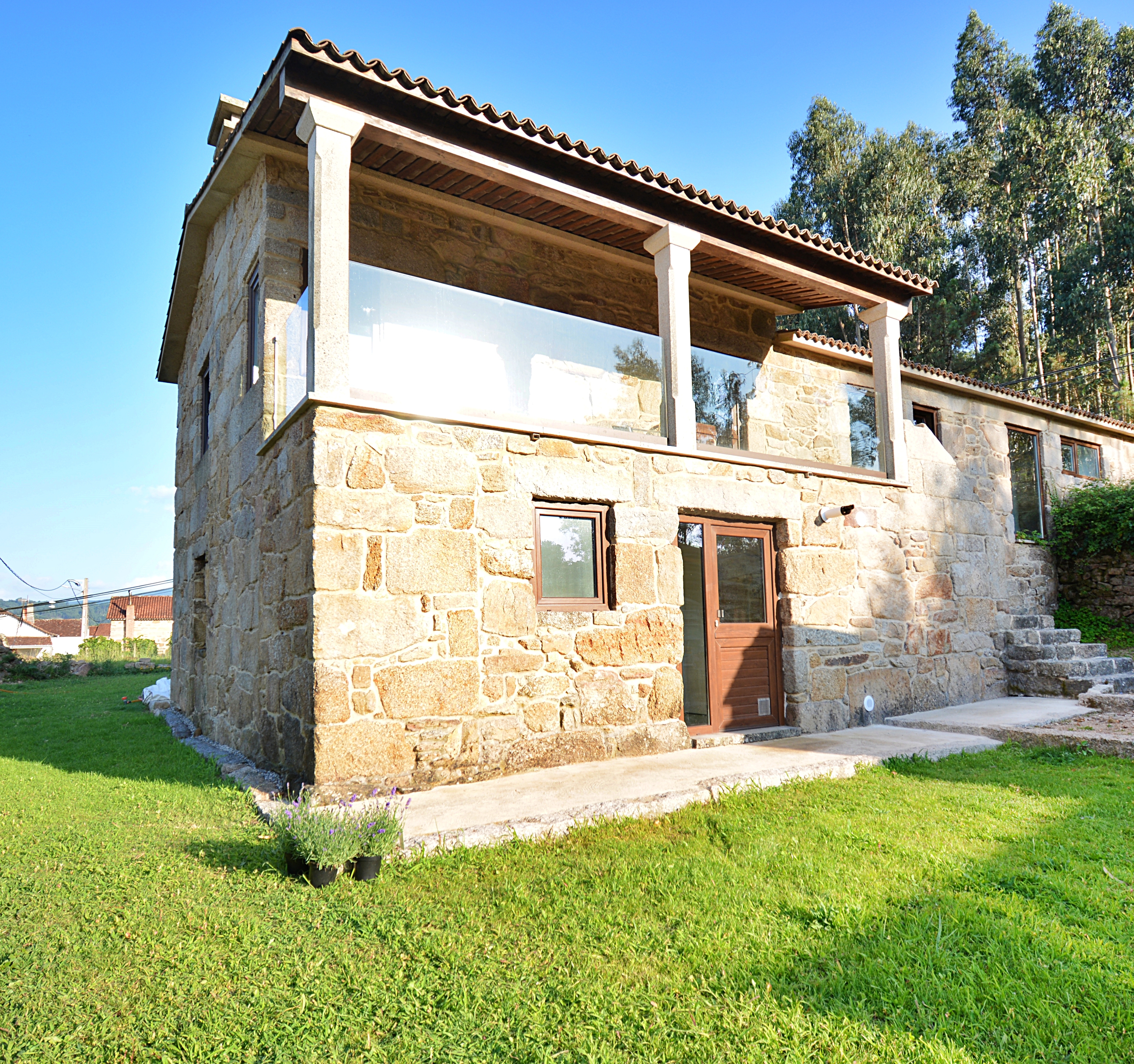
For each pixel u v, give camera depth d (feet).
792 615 23.54
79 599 104.94
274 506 18.70
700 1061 6.59
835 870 11.25
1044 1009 7.27
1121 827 13.29
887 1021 7.25
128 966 8.48
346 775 14.97
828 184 96.22
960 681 28.84
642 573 20.04
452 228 23.24
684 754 19.42
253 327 22.76
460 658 16.70
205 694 27.68
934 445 30.01
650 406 23.73
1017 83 98.02
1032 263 98.58
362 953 8.80
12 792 16.83
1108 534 36.78
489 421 17.65
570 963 8.47
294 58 15.42
